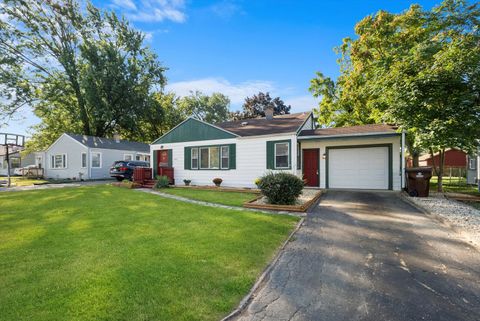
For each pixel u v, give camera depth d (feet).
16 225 19.88
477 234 16.94
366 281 11.13
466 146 28.89
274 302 9.52
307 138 41.04
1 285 10.37
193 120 50.52
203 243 15.46
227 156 46.78
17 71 75.25
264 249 14.69
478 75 26.86
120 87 84.74
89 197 34.37
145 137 109.60
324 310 9.02
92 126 90.58
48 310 8.66
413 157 50.93
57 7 75.56
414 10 42.52
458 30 38.04
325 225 20.02
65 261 12.76
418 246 15.30
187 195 36.27
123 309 8.70
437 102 29.32
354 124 62.75
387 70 36.35
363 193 36.55
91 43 81.92
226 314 8.70
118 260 12.83
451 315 8.72
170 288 10.11
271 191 26.84
